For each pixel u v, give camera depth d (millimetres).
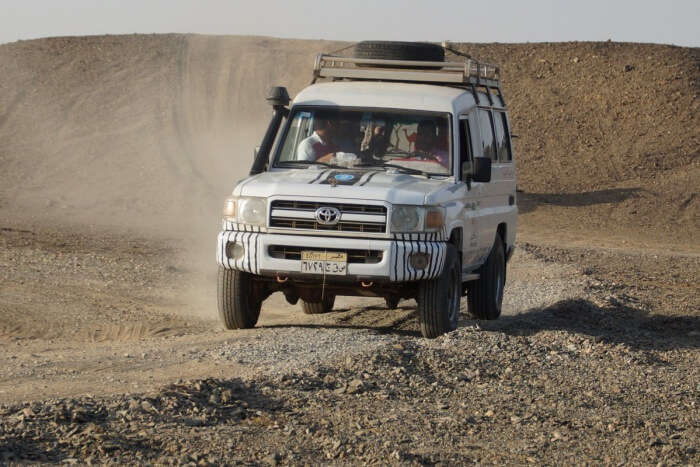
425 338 18688
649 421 14023
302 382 14586
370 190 17750
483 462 11672
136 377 14539
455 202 18812
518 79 93500
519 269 32219
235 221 18250
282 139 20031
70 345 17781
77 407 12180
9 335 19156
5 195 62562
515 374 16406
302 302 22828
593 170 76125
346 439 12031
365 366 15664
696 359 19125
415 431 12742
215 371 14992
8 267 27375
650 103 86625
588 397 15328
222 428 12133
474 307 22281
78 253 33562
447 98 20172
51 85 95250
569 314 23656
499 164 22891
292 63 102562
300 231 17797
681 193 69438
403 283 18359
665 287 32406
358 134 19844
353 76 21656
